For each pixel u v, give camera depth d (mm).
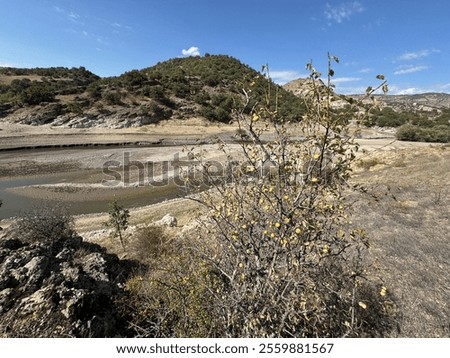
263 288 2609
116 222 11789
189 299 3375
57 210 11430
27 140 49781
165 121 70062
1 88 74750
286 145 2637
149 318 4402
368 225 7359
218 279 3311
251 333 2717
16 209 20859
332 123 2250
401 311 4160
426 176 13352
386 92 2143
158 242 9906
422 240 6500
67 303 4270
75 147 48562
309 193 2510
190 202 18812
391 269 5223
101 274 6246
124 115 67375
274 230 2631
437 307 4316
